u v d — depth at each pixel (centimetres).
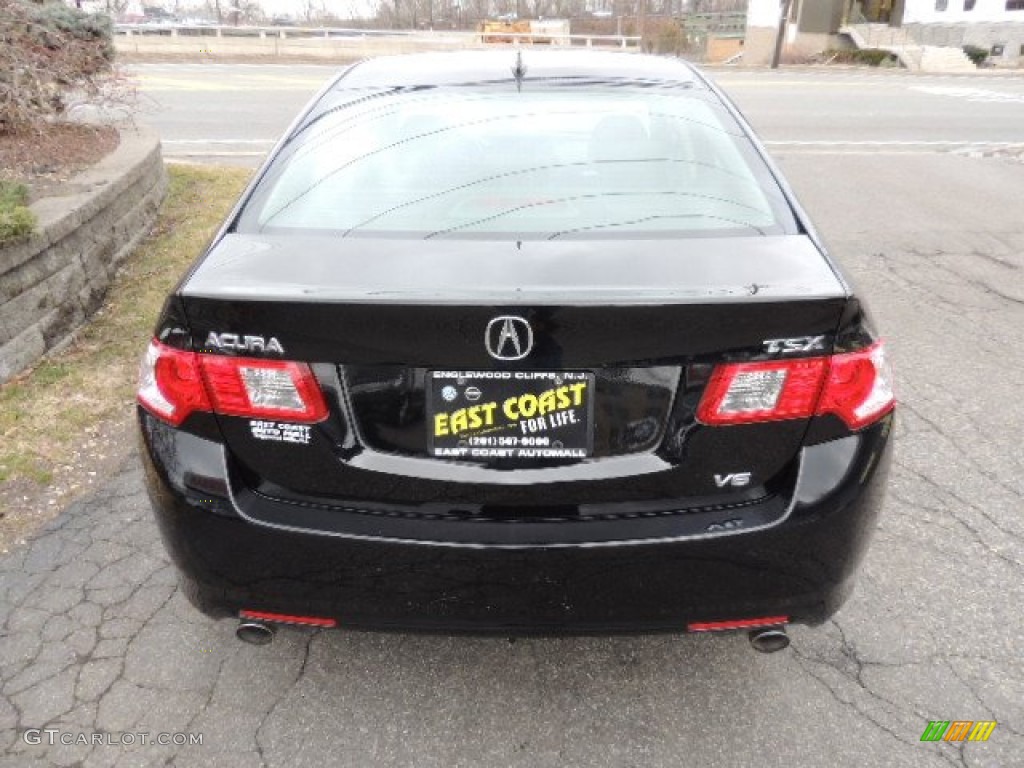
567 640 257
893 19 4512
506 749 221
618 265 198
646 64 316
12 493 319
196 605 214
